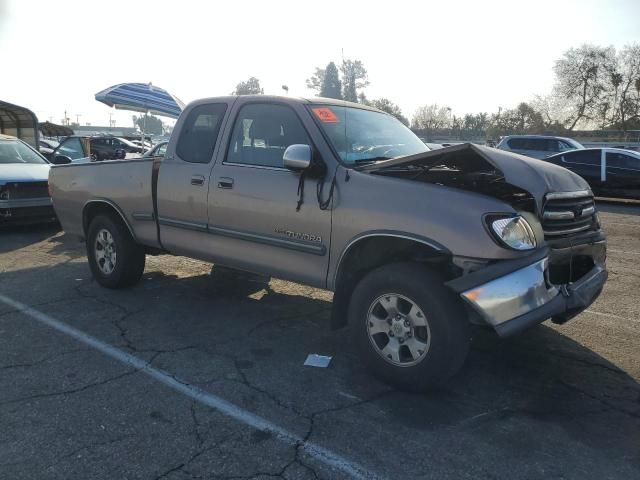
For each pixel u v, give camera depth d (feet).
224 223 15.20
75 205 20.10
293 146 12.78
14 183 29.14
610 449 9.98
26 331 15.33
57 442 9.92
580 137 166.81
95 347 14.29
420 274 11.41
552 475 9.20
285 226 13.78
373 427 10.60
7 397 11.55
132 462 9.37
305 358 13.84
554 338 15.28
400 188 11.94
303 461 9.48
